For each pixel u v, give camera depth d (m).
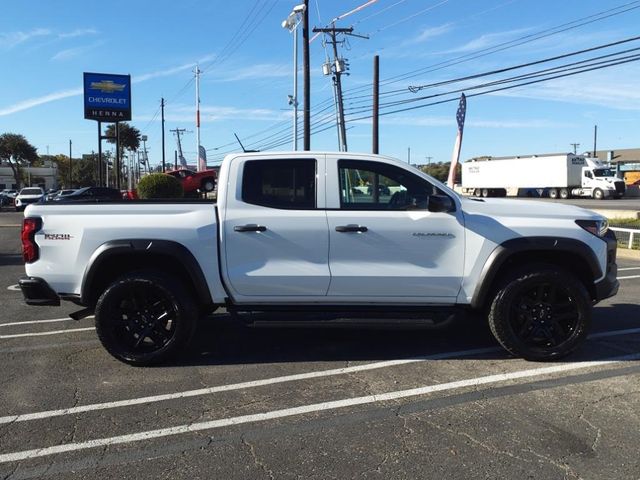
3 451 3.70
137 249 5.19
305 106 25.17
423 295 5.32
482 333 6.42
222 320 7.14
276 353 5.75
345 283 5.28
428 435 3.87
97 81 40.47
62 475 3.39
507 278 5.28
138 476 3.37
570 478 3.31
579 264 5.45
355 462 3.52
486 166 56.16
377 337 6.31
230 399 4.55
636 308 7.64
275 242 5.26
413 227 5.25
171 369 5.29
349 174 5.40
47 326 6.98
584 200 45.72
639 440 3.77
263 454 3.63
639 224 19.56
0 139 88.12
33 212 5.36
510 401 4.44
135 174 94.62
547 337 5.33
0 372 5.23
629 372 5.07
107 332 5.30
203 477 3.36
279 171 5.38
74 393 4.71
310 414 4.24
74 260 5.29
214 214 5.32
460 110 12.97
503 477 3.33
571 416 4.15
